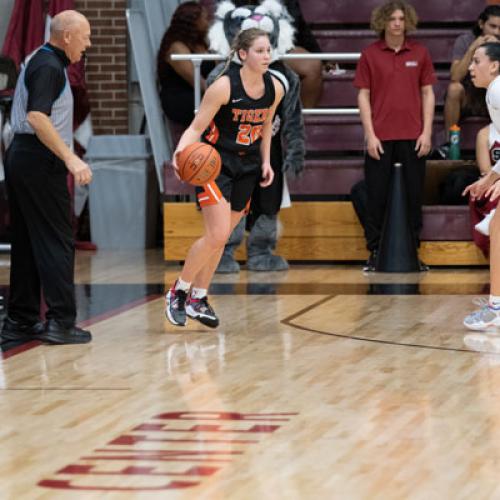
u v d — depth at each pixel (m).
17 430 8.75
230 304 15.03
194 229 19.45
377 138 18.11
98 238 22.66
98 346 12.23
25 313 12.65
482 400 9.52
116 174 22.44
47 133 11.52
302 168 18.06
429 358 11.33
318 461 7.79
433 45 21.16
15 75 21.38
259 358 11.45
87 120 22.75
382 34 18.20
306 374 10.66
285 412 9.20
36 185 11.91
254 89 12.53
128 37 23.69
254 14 16.69
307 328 13.14
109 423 8.91
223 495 7.08
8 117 21.17
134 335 12.88
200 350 11.93
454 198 19.00
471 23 22.08
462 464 7.67
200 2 21.36
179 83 20.50
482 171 17.81
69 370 11.00
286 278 17.66
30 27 23.05
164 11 21.48
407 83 18.03
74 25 11.73
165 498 7.04
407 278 17.55
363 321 13.56
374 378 10.44
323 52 21.42
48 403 9.63
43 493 7.16
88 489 7.23
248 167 12.89
